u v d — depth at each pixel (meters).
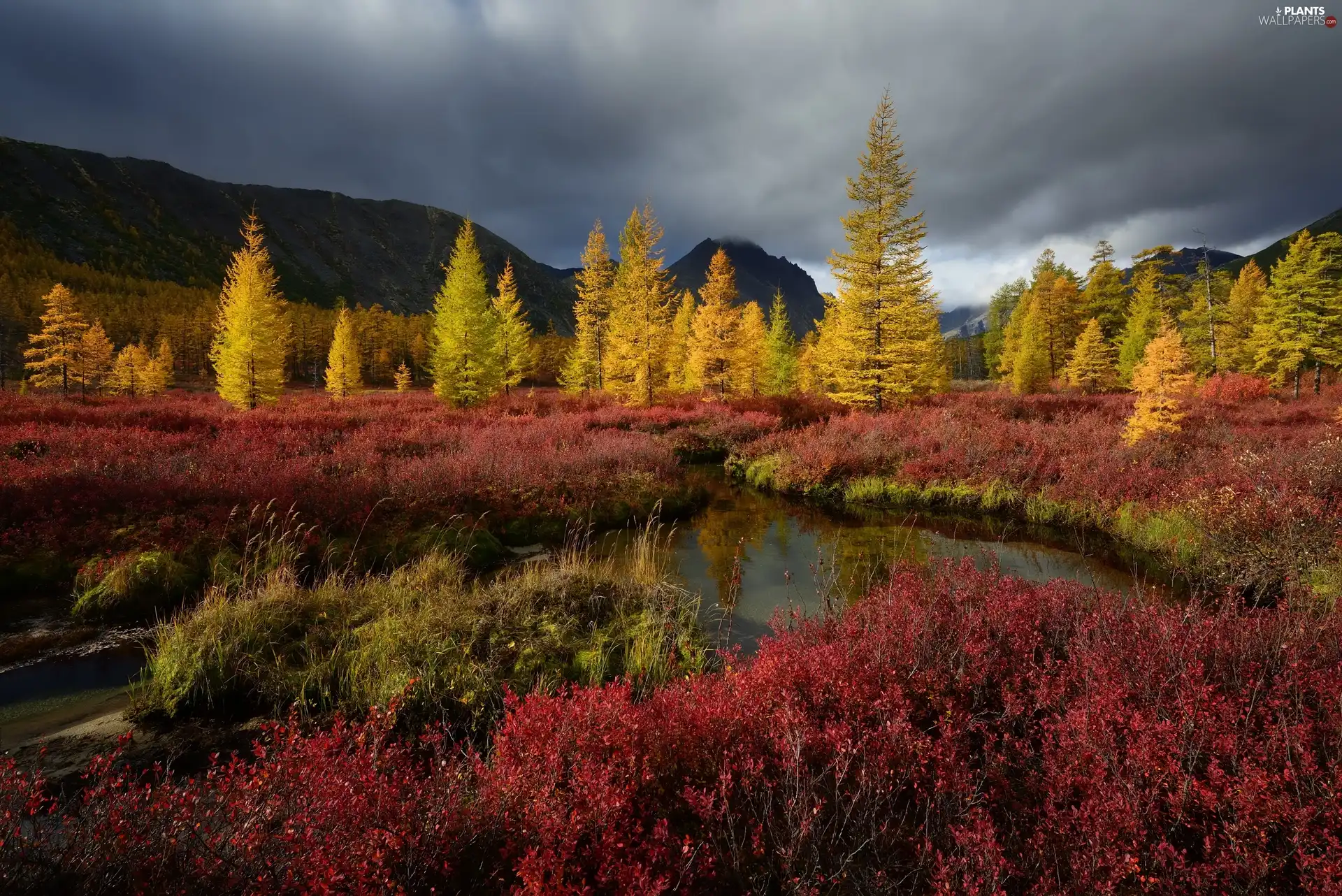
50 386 50.09
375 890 2.43
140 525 9.07
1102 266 47.78
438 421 23.52
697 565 10.23
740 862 2.96
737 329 32.72
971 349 93.12
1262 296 41.09
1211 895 2.63
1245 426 20.02
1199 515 10.08
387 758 3.35
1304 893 2.65
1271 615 5.05
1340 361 31.80
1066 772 3.17
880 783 3.13
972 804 3.13
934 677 4.30
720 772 3.36
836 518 13.77
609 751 3.43
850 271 25.39
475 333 30.69
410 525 10.47
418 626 6.27
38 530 8.64
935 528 12.73
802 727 3.54
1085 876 2.56
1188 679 3.78
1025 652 4.75
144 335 88.62
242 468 12.10
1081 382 40.25
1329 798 2.76
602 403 33.88
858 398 25.45
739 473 19.58
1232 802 2.91
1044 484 13.88
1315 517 8.57
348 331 48.31
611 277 39.41
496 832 2.89
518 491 12.72
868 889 2.85
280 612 6.58
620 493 14.05
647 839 2.89
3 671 6.09
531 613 7.02
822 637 5.41
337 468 13.16
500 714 5.14
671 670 6.02
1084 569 9.71
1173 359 16.03
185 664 5.52
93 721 5.14
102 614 7.37
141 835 2.52
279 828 2.63
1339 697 3.47
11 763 2.94
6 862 2.30
